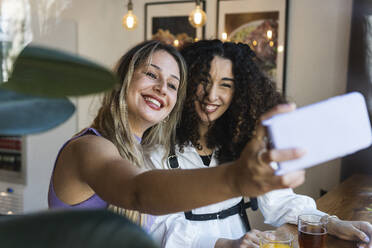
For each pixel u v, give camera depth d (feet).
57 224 0.85
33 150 11.37
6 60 0.87
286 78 10.78
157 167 5.18
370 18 9.49
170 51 4.42
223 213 5.27
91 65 0.77
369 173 9.60
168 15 12.12
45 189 11.90
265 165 1.53
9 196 11.52
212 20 11.55
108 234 0.84
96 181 2.45
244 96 5.29
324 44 10.28
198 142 5.56
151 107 4.16
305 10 10.43
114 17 12.82
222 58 5.11
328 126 1.59
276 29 10.72
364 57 9.59
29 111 1.04
